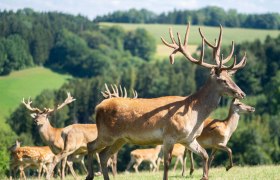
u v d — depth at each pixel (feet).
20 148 126.41
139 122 75.20
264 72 439.22
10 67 551.18
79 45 611.47
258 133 283.18
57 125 377.30
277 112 354.95
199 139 101.50
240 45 482.69
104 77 478.59
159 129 74.69
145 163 282.56
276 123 321.93
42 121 113.70
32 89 522.47
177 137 74.38
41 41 596.70
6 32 584.40
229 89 75.25
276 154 288.10
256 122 312.71
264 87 419.74
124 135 76.54
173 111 74.54
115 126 76.64
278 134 319.68
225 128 100.99
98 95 418.92
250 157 276.62
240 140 280.10
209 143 101.04
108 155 79.30
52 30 642.22
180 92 477.77
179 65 524.52
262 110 364.38
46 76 570.87
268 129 311.06
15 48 553.64
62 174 111.24
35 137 346.74
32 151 125.80
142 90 482.28
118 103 76.95
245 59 77.05
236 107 101.86
